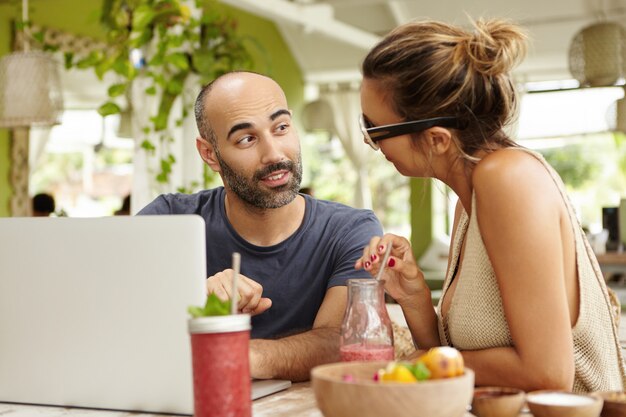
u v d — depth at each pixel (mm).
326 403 1105
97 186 14625
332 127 9617
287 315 2199
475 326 1559
